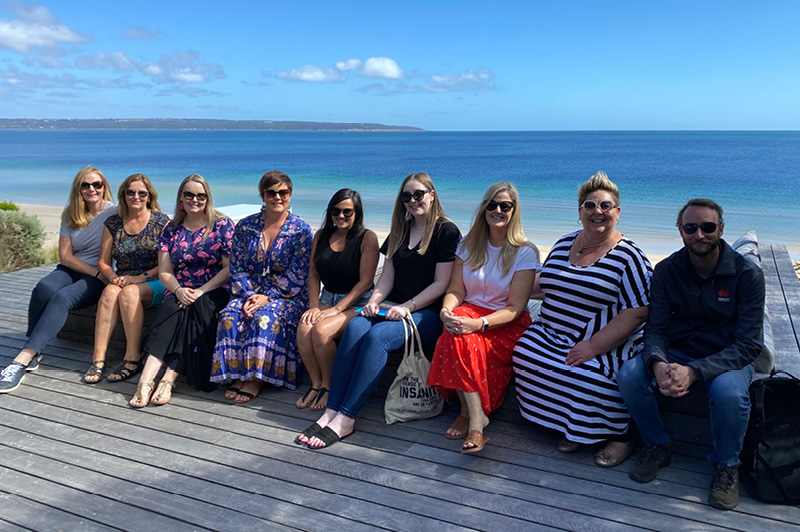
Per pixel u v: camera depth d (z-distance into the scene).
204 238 4.21
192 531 2.50
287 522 2.54
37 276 6.92
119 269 4.56
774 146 88.12
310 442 3.21
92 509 2.66
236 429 3.44
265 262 4.00
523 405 3.26
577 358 3.09
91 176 4.46
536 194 28.59
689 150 76.50
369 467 3.00
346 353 3.41
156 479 2.91
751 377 2.75
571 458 3.08
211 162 61.88
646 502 2.66
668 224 18.64
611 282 3.10
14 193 32.44
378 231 17.50
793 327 3.85
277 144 133.88
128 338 4.20
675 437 3.16
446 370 3.19
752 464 2.68
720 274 2.79
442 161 59.31
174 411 3.69
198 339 3.89
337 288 4.00
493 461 3.05
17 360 4.07
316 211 22.27
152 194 4.46
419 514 2.59
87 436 3.36
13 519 2.59
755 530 2.44
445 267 3.63
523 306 3.38
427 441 3.28
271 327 3.81
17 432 3.41
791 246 15.77
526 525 2.50
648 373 2.85
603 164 50.59
